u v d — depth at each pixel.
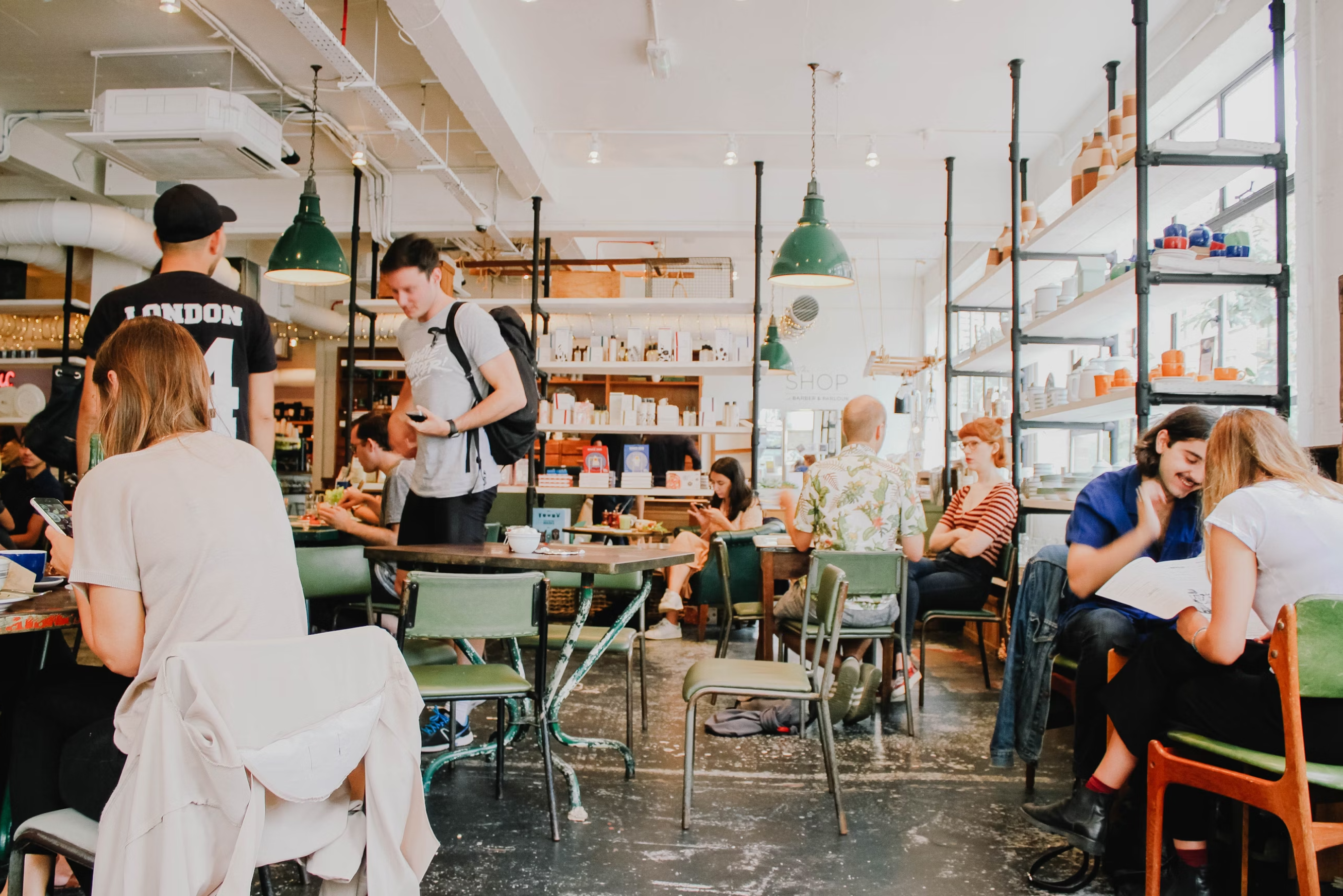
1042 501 4.86
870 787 3.01
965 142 6.50
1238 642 1.84
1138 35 3.61
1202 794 2.06
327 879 1.39
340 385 11.62
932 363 7.54
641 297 8.09
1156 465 2.52
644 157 6.95
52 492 6.04
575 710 4.00
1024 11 4.74
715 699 4.24
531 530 2.82
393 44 5.23
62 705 1.70
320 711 1.33
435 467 3.14
